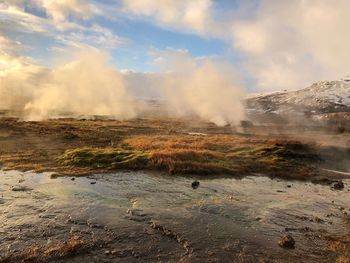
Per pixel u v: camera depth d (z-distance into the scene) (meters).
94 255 11.29
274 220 15.56
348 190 22.88
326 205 18.70
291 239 12.87
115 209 15.81
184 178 22.81
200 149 33.75
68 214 14.87
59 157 26.95
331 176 27.19
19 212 14.84
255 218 15.65
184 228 13.90
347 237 13.92
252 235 13.62
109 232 13.17
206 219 15.07
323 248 12.73
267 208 17.34
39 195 17.39
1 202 16.06
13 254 11.05
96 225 13.77
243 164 27.95
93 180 21.09
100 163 25.28
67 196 17.44
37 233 12.77
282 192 21.02
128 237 12.83
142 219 14.70
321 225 15.35
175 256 11.49
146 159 26.12
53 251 11.28
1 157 26.56
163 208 16.28
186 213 15.73
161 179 22.20
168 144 35.19
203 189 20.30
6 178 20.61
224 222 14.85
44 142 34.69
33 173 22.23
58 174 21.94
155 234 13.22
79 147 32.88
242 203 17.86
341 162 32.91
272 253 12.09
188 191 19.62
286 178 25.45
